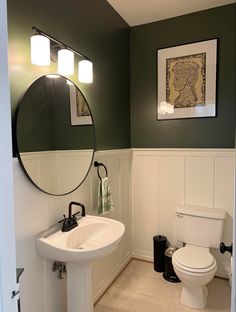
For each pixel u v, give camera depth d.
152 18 2.50
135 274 2.48
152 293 2.18
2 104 0.62
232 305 0.71
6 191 0.64
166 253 2.38
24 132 1.34
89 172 1.96
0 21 0.61
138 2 2.21
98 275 2.12
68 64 1.55
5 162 0.63
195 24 2.39
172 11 2.37
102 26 2.14
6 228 0.64
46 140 1.50
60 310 1.65
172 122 2.55
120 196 2.51
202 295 1.96
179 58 2.47
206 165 2.40
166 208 2.61
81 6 1.85
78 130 1.80
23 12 1.32
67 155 1.68
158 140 2.62
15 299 0.68
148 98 2.64
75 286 1.52
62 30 1.64
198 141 2.44
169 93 2.54
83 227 1.61
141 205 2.73
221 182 2.35
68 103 1.69
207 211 2.29
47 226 1.51
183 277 1.90
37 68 1.42
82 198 1.87
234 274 0.70
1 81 0.62
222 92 2.32
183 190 2.52
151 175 2.66
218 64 2.32
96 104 2.07
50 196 1.54
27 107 1.36
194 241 2.30
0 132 0.61
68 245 1.46
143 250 2.75
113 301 2.08
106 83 2.23
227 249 0.91
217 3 2.24
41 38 1.33
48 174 1.51
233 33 2.25
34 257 1.42
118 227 1.62
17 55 1.29
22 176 1.34
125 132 2.63
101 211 2.01
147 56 2.62
